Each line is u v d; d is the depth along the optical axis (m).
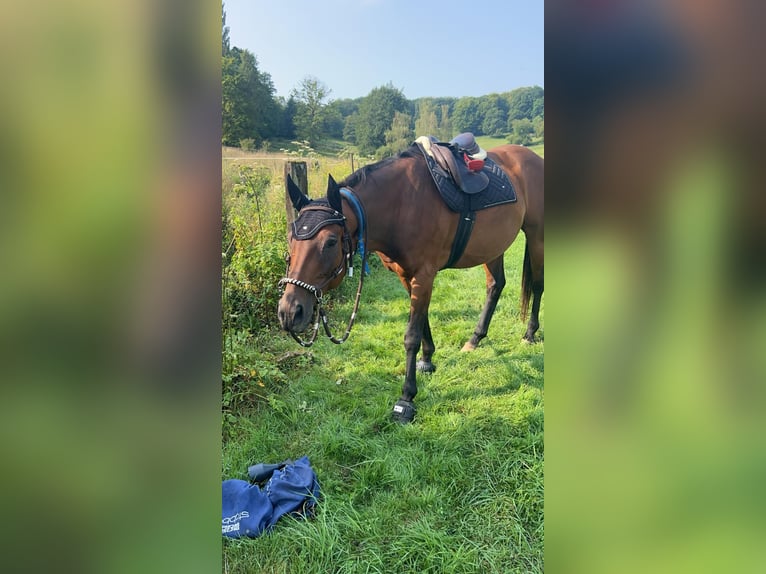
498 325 4.20
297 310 2.33
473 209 2.83
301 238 2.38
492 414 2.74
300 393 3.05
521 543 1.84
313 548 1.84
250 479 2.26
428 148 2.81
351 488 2.21
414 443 2.53
